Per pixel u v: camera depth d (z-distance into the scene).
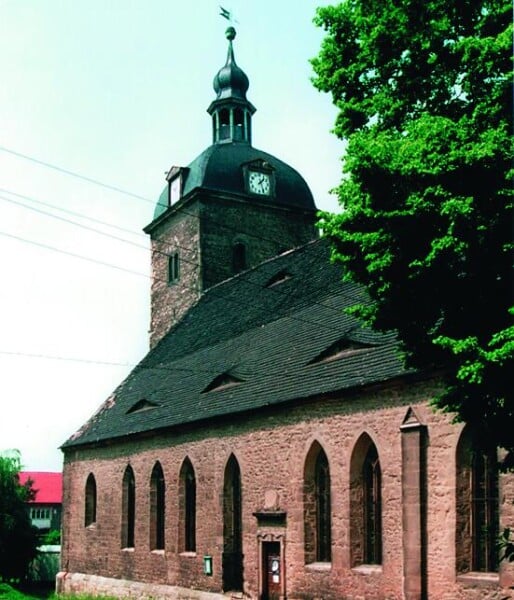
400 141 15.24
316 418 25.94
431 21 15.94
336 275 32.53
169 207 47.44
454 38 16.12
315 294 32.81
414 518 21.91
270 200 46.84
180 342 42.03
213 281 45.19
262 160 47.19
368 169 15.20
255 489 28.39
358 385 24.05
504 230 14.21
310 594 25.56
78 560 40.94
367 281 16.39
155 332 48.28
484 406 14.81
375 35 16.59
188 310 45.25
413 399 22.56
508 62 14.82
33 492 71.00
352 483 24.44
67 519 42.53
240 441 29.44
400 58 16.70
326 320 30.06
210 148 47.75
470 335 14.89
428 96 16.45
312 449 26.08
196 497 31.78
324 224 16.61
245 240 46.25
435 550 21.48
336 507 24.86
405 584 21.98
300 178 48.56
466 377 14.30
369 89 17.50
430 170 14.42
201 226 45.38
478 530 20.92
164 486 34.22
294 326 32.06
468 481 21.20
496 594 19.75
